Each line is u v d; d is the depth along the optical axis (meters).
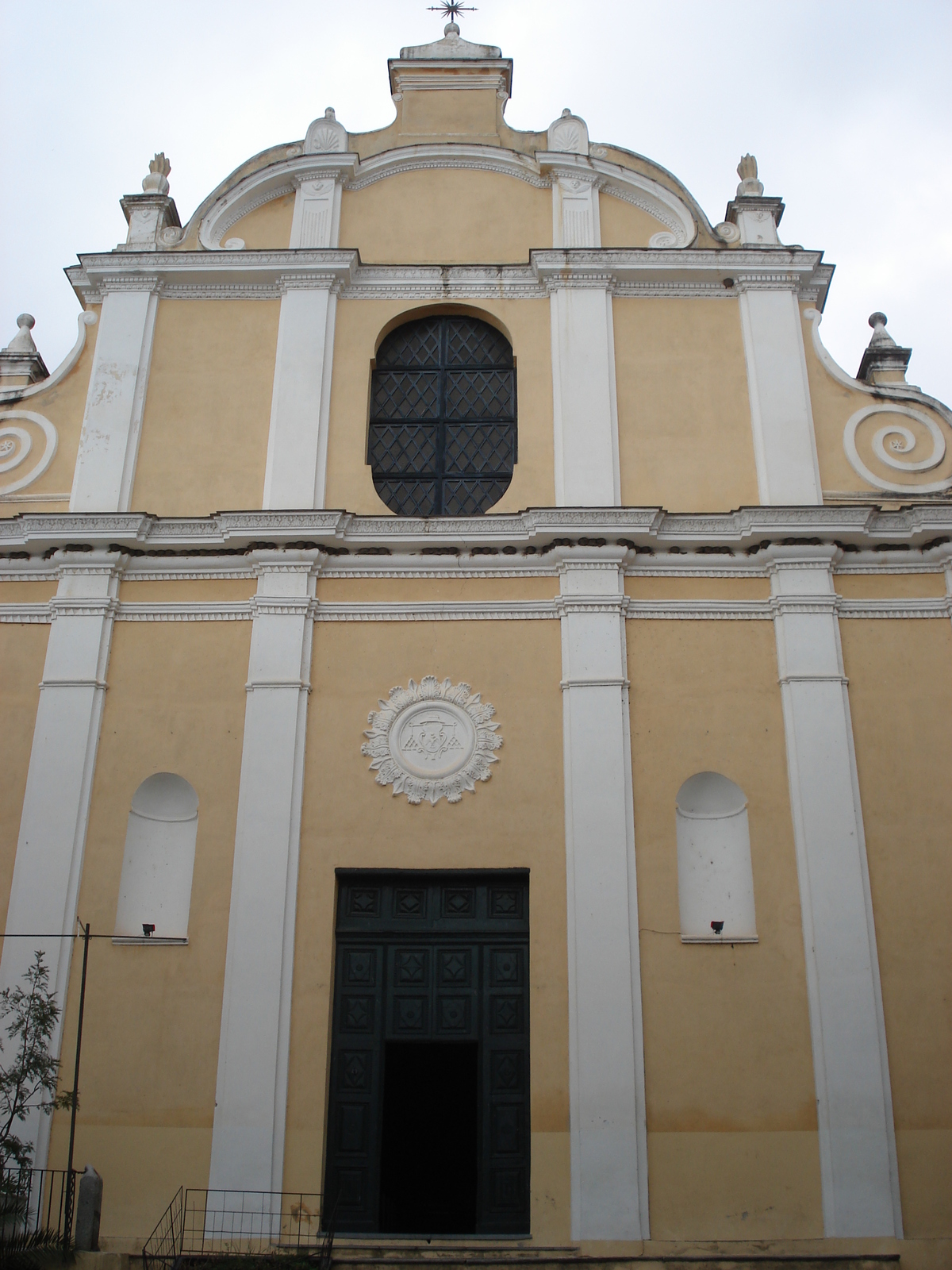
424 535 11.79
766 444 12.37
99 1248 9.45
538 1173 9.91
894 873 10.73
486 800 11.05
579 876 10.67
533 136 14.05
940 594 11.73
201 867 10.87
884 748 11.16
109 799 11.15
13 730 11.41
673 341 12.92
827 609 11.57
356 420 12.60
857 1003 10.25
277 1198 9.82
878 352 13.28
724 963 10.49
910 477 12.39
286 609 11.63
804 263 13.09
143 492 12.35
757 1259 9.56
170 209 13.91
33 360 13.59
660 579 11.84
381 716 11.34
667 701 11.37
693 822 11.22
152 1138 10.04
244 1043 10.22
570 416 12.44
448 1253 9.62
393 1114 13.53
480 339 13.30
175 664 11.60
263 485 12.31
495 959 10.76
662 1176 9.88
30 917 10.69
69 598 11.76
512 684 11.43
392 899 10.93
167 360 12.92
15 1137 9.51
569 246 13.35
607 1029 10.20
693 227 13.43
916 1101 10.05
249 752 11.16
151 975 10.54
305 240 13.42
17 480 12.55
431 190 13.77
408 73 14.38
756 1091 10.10
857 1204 9.71
